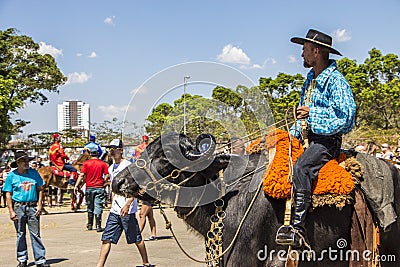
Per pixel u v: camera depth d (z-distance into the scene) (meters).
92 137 19.50
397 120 35.62
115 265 9.05
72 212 18.39
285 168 4.78
